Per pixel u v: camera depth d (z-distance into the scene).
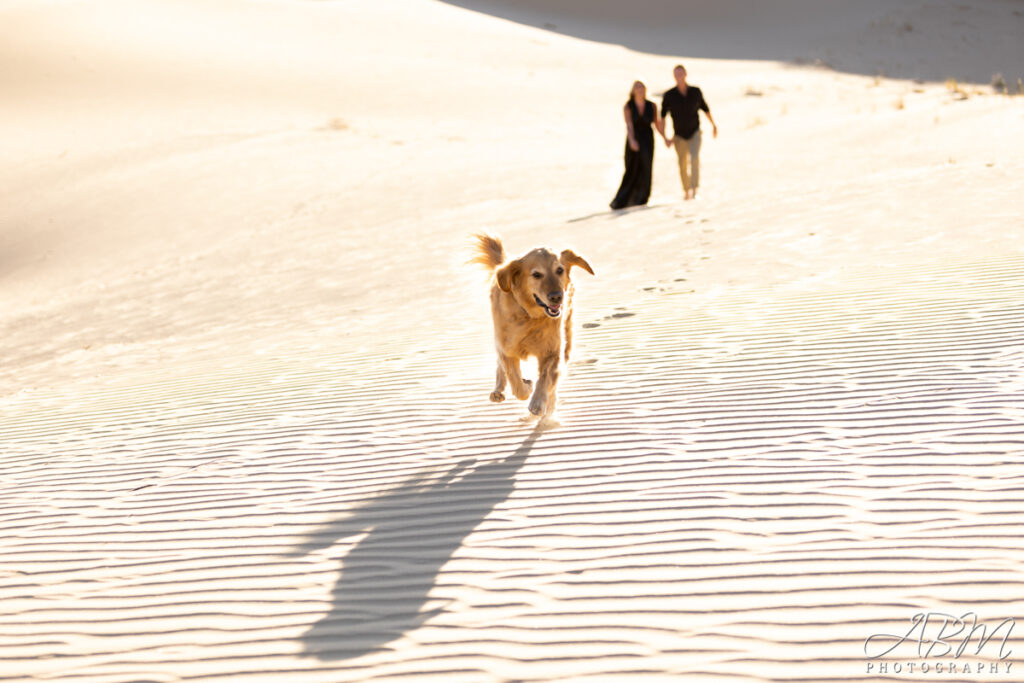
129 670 3.83
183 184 25.30
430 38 48.47
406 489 5.50
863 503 4.60
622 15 62.91
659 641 3.62
